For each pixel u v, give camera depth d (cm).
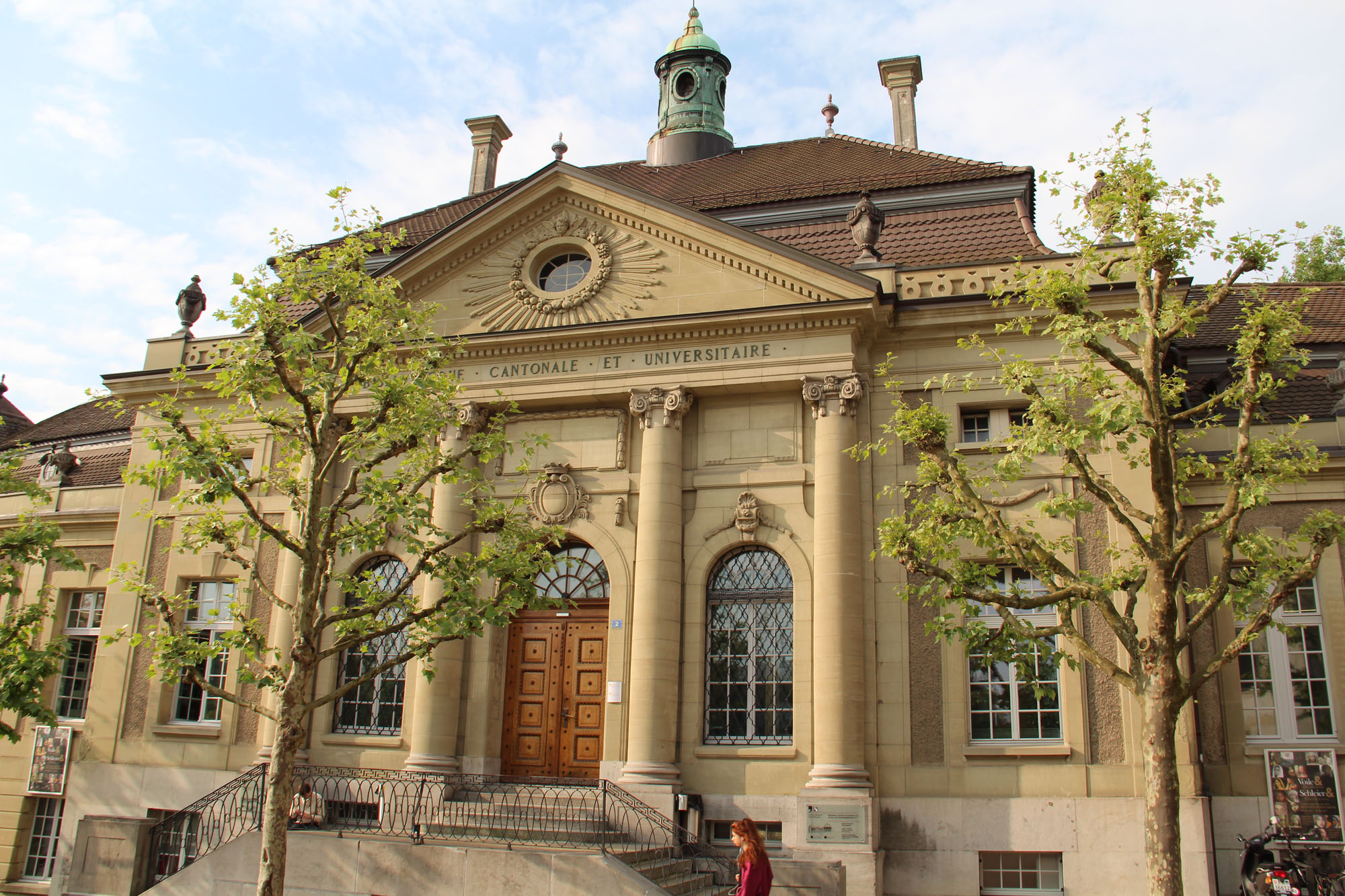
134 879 1750
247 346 1454
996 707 1844
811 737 1852
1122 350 1922
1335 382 1914
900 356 2028
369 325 1512
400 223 2839
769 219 2423
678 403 2031
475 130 3447
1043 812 1738
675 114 3177
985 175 2302
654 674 1903
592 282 2169
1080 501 1259
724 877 1672
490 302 2231
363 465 1514
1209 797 1716
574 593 2080
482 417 2172
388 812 1934
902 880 1759
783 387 2025
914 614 1884
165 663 1394
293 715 1350
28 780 2425
